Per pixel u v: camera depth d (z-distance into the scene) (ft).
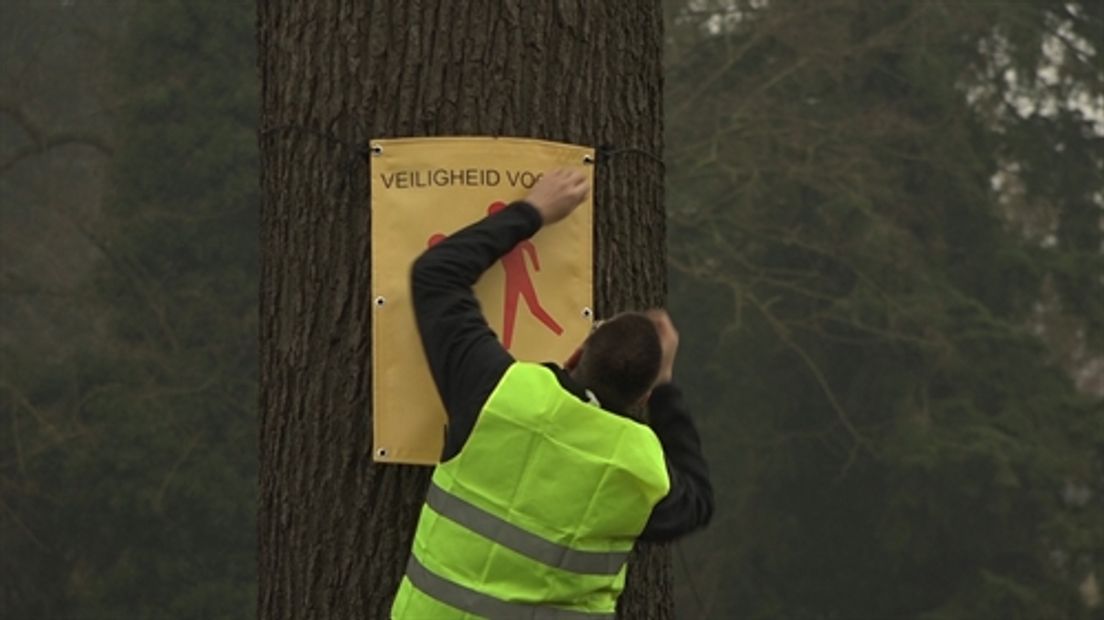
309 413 14.33
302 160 14.39
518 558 12.16
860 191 93.76
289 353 14.43
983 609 96.02
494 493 12.24
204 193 86.94
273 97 14.70
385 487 14.17
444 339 12.67
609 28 14.61
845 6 94.17
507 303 13.98
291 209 14.46
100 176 91.04
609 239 14.56
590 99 14.47
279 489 14.46
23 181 85.40
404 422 14.01
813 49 93.61
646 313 13.29
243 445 84.99
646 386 12.47
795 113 92.79
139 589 81.66
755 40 90.99
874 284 96.07
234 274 87.04
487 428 12.27
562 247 14.19
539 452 12.20
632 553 14.93
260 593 14.69
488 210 14.02
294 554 14.35
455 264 12.98
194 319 85.71
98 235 85.66
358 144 14.19
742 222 91.09
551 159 14.20
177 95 87.15
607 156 14.51
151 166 86.74
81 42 88.07
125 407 82.64
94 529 81.71
